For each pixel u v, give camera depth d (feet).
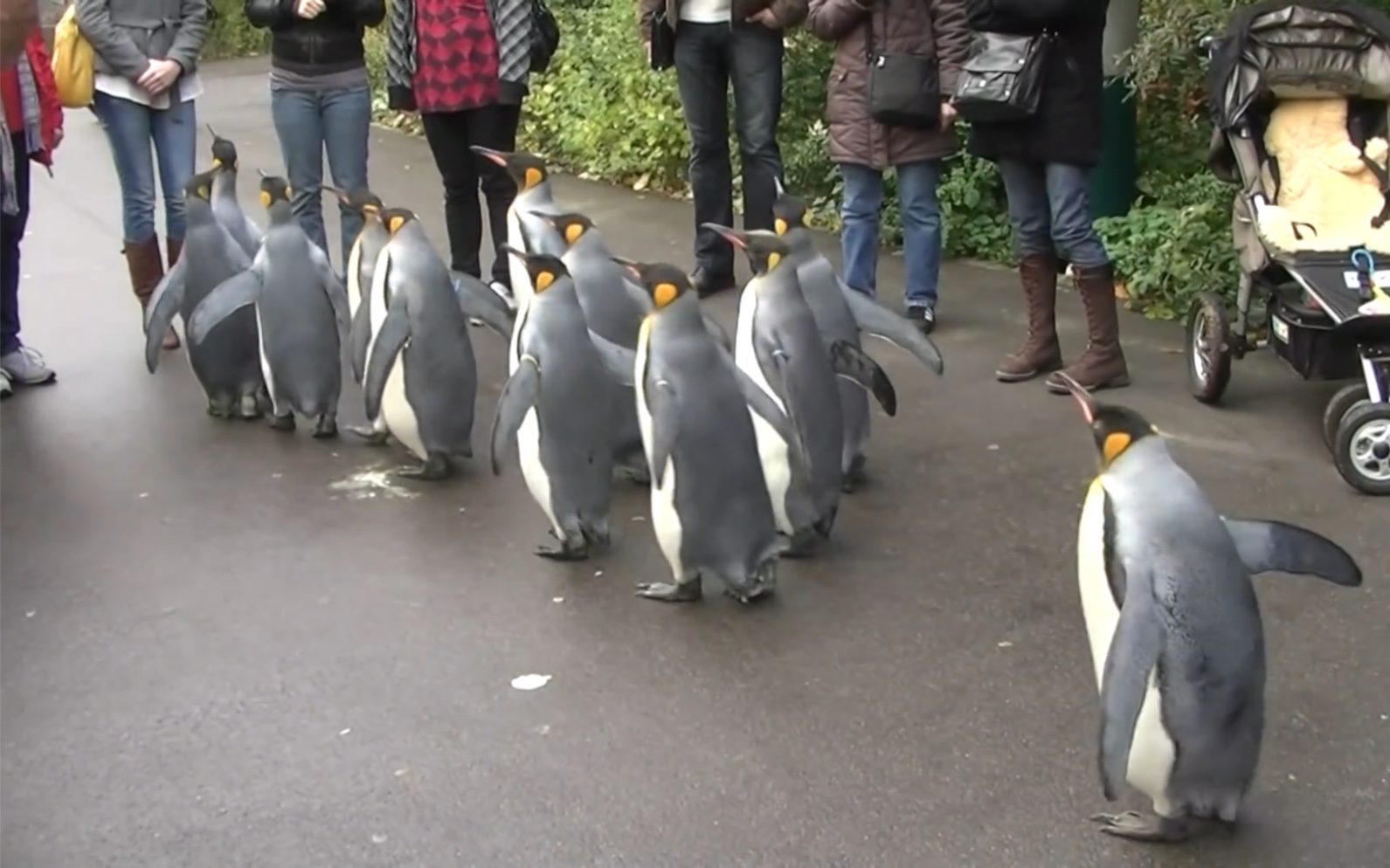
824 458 15.87
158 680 14.20
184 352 24.40
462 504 18.04
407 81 24.82
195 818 12.03
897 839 11.48
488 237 30.78
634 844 11.51
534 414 15.79
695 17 24.94
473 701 13.61
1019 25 19.81
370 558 16.65
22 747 13.11
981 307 25.22
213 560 16.78
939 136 23.12
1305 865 11.04
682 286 14.49
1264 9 19.40
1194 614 10.17
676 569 15.10
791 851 11.38
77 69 22.99
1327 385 20.86
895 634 14.58
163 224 32.68
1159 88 28.43
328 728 13.26
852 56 23.04
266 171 38.70
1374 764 12.23
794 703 13.39
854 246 23.81
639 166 35.86
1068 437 19.44
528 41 24.59
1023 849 11.32
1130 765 10.75
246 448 20.16
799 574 15.90
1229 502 17.21
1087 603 10.74
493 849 11.51
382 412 18.74
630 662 14.19
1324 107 19.58
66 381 23.12
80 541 17.39
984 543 16.52
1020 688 13.55
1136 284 24.61
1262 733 11.33
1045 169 20.59
